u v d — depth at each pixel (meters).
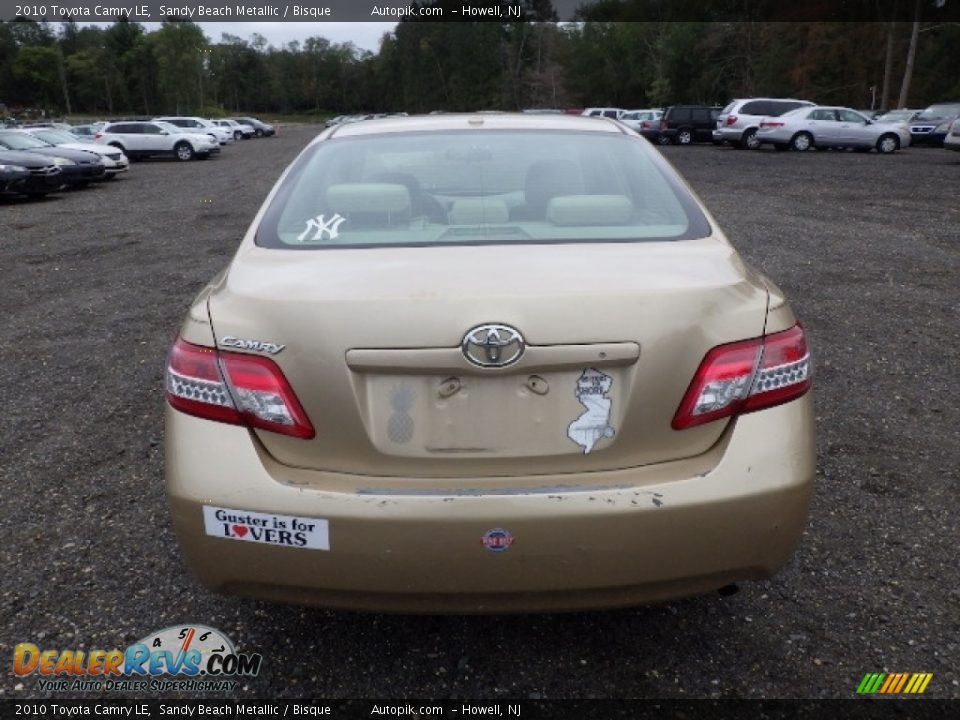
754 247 8.92
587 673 2.37
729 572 2.09
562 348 1.97
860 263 7.94
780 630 2.54
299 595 2.09
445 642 2.52
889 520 3.15
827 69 54.88
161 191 18.59
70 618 2.62
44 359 5.40
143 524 3.19
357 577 2.02
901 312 6.13
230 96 136.00
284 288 2.08
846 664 2.38
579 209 2.55
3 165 16.03
